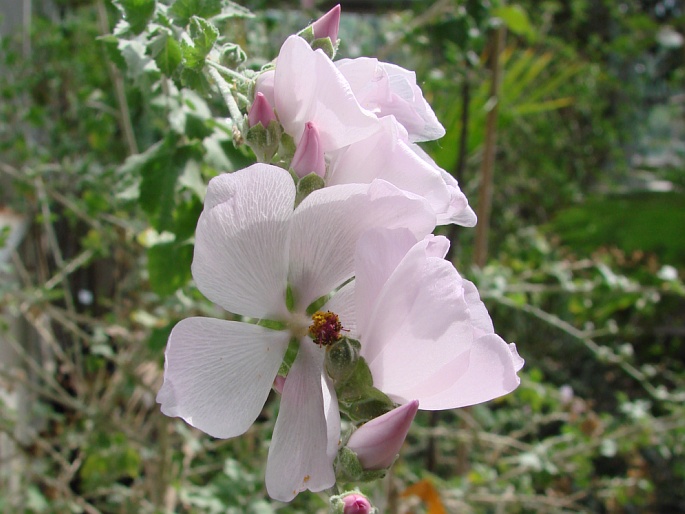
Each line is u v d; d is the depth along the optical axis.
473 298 0.14
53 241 0.47
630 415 0.47
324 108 0.14
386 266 0.12
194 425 0.12
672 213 0.66
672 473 0.70
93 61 0.59
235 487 0.37
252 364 0.13
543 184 0.91
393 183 0.14
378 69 0.15
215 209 0.12
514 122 0.77
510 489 0.46
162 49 0.18
